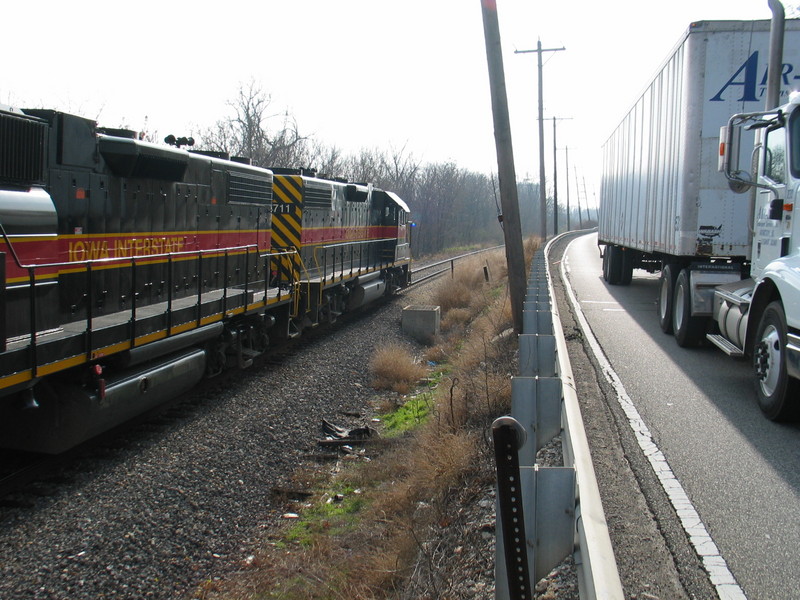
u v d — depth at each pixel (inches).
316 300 623.8
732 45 403.2
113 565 224.7
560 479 135.5
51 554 224.5
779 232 303.7
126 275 354.9
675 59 449.4
